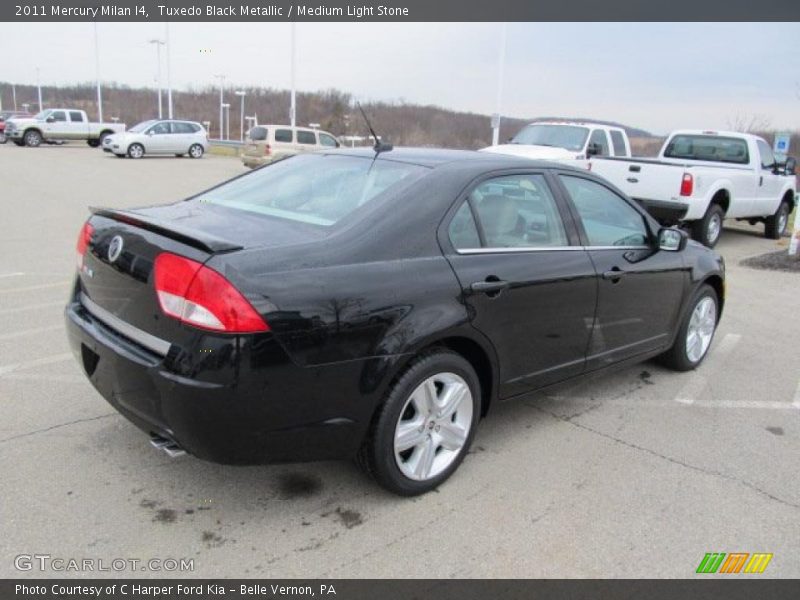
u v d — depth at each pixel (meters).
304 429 2.94
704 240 11.25
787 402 4.91
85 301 3.43
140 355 2.90
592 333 4.24
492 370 3.64
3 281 7.27
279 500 3.31
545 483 3.61
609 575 2.90
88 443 3.73
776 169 13.33
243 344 2.70
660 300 4.84
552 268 3.84
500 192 3.76
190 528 3.06
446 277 3.30
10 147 33.06
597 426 4.36
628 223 4.63
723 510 3.44
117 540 2.95
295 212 3.48
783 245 13.03
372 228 3.19
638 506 3.44
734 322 7.09
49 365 4.83
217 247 2.78
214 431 2.76
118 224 3.25
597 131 14.12
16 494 3.23
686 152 13.35
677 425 4.43
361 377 3.01
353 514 3.23
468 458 3.84
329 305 2.89
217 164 27.91
